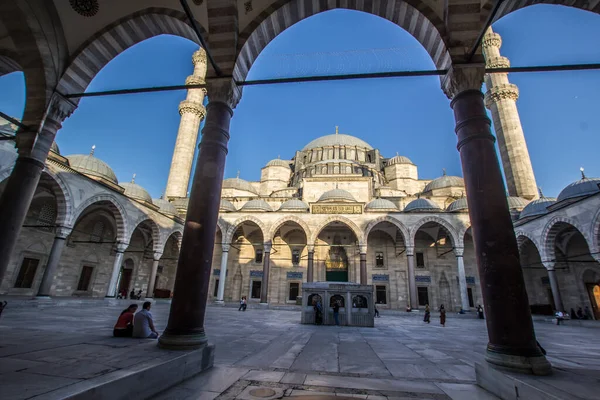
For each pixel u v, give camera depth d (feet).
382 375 20.51
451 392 16.92
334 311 55.52
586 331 58.03
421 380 19.43
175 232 110.63
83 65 29.12
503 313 16.96
